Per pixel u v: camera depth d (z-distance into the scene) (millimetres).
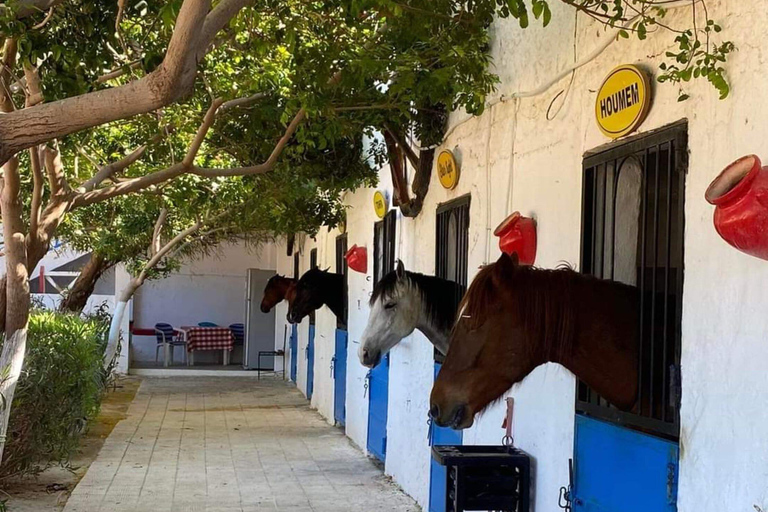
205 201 10719
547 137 4652
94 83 5285
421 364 7121
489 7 4672
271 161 6113
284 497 7648
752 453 2721
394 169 7734
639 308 3379
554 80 4520
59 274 19438
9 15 4199
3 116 3125
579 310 3283
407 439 7613
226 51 6977
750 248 2525
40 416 7477
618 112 3707
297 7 5680
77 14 5055
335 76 5789
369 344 5781
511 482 4664
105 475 8508
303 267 17375
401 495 7684
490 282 3283
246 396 15938
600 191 4020
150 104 3135
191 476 8547
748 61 2855
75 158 8773
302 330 16859
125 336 19156
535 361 3293
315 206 11930
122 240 13102
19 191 5516
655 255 3449
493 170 5562
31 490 7727
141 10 5484
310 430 11859
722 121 2986
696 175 3141
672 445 3195
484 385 3277
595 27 4082
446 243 6781
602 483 3762
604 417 3752
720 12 3041
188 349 20531
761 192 2469
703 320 3043
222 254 21969
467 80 5301
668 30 3406
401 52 5555
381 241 9305
